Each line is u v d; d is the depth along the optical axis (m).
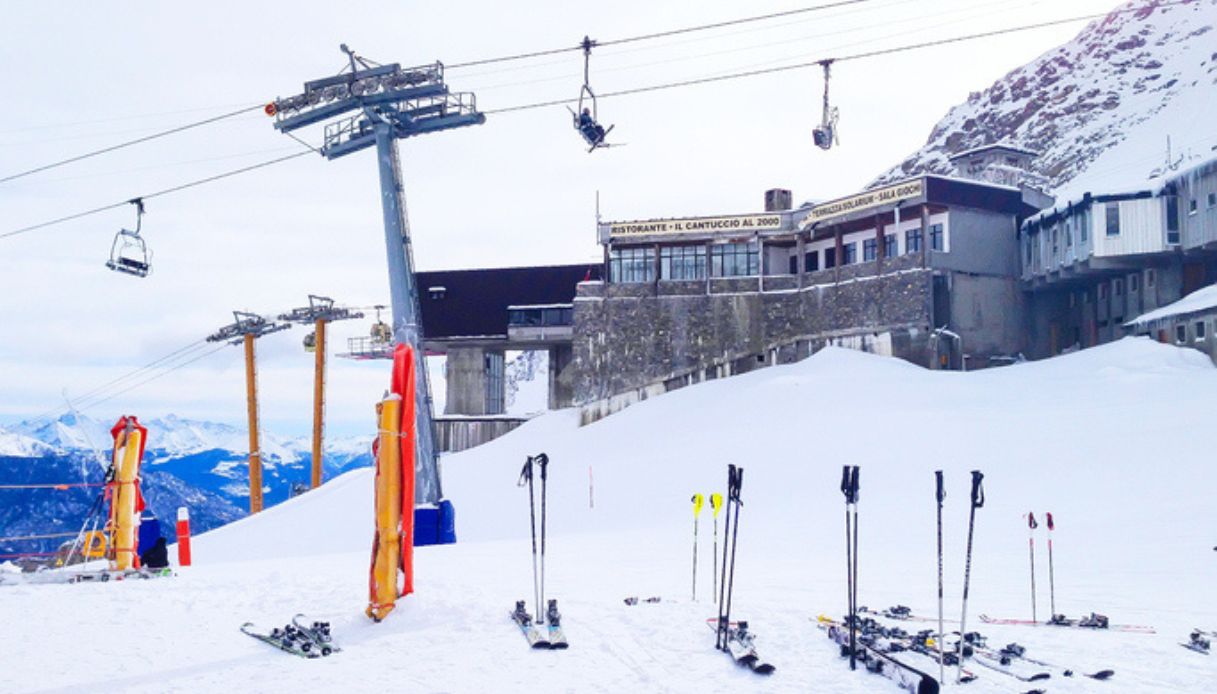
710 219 68.19
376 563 12.04
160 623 11.97
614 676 9.10
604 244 70.56
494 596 13.04
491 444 67.62
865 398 50.06
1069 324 65.31
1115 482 28.77
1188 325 50.81
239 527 50.94
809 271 68.62
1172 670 9.27
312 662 9.92
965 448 37.97
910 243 61.44
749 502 35.44
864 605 13.91
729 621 10.95
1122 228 57.19
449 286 83.38
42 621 12.11
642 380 67.69
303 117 33.03
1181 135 184.38
